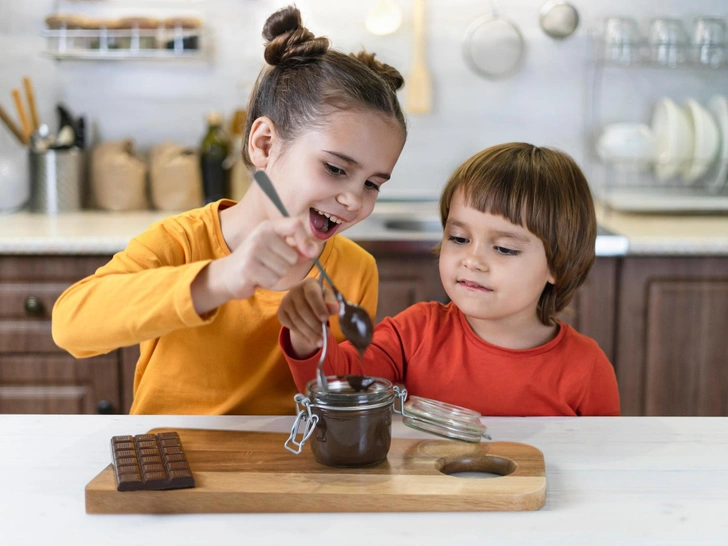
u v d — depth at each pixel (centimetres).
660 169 274
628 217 260
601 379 125
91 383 222
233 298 90
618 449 96
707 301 224
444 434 95
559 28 279
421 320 130
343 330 96
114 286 96
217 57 282
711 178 266
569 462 92
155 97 283
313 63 111
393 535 75
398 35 283
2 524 76
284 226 88
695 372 227
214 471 86
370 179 110
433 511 80
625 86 284
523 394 123
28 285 218
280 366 126
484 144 290
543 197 115
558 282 123
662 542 73
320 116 107
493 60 283
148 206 279
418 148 289
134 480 79
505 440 100
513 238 116
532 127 288
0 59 276
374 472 86
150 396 125
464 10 283
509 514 79
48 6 275
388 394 90
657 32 265
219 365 124
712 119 259
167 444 90
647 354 226
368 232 228
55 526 76
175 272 93
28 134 271
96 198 272
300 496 80
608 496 83
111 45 271
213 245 123
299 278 126
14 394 222
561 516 78
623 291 223
